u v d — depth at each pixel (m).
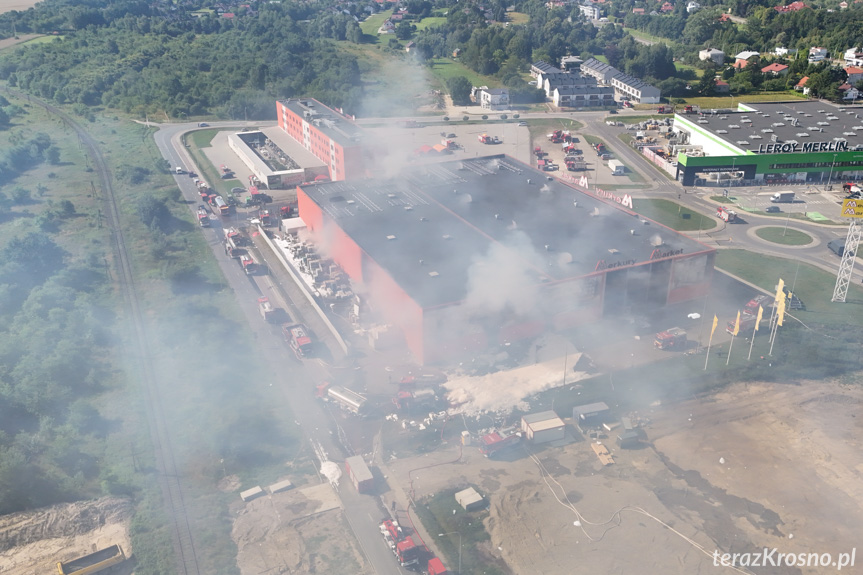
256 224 166.75
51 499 81.56
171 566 73.50
